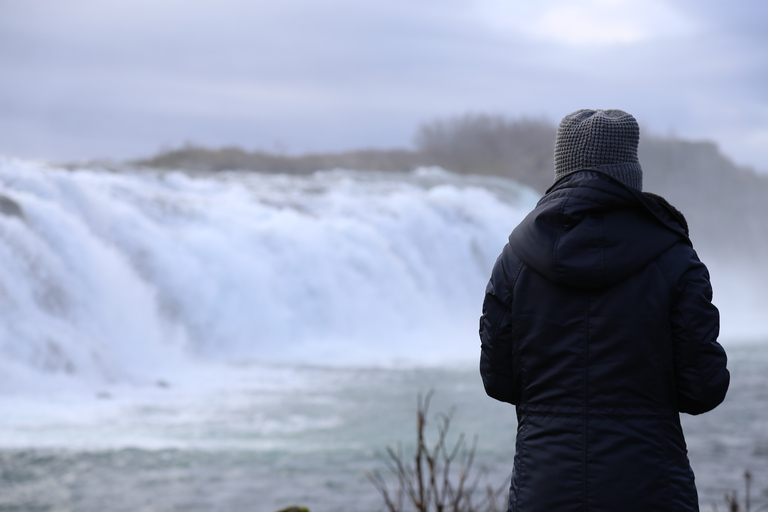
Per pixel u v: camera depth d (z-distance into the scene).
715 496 8.05
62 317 14.73
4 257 14.08
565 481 2.26
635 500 2.20
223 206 21.09
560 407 2.33
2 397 12.07
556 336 2.33
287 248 20.31
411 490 3.54
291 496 7.74
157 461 8.97
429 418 11.36
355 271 21.28
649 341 2.25
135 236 17.58
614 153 2.36
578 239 2.28
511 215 29.17
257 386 14.02
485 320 2.50
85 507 7.34
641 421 2.24
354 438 10.14
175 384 14.03
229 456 9.20
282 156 45.19
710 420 11.48
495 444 9.86
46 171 17.84
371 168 50.75
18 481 8.11
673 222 2.35
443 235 25.25
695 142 55.81
